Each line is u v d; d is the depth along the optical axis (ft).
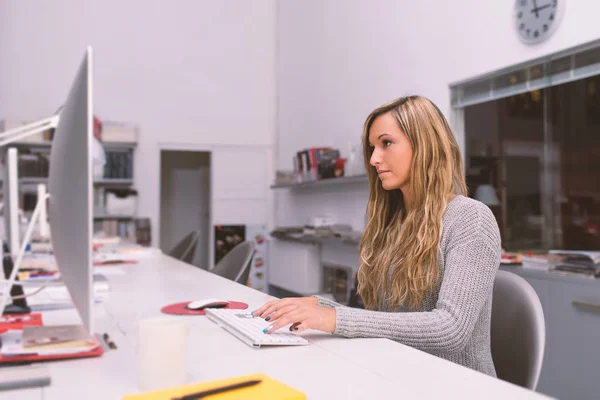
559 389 8.69
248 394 2.41
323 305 4.19
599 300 8.04
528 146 12.79
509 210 12.70
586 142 11.92
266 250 22.24
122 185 20.17
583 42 9.25
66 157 3.08
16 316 4.35
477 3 11.70
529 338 3.75
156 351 2.59
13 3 19.07
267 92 22.54
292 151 20.99
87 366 2.99
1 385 2.59
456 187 4.49
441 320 3.65
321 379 2.78
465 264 3.84
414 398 2.50
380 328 3.66
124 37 20.52
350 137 17.03
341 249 16.90
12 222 7.13
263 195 22.35
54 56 19.51
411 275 4.17
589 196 11.93
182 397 2.32
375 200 4.92
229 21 22.04
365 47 16.14
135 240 19.04
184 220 22.06
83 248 2.69
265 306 3.83
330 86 18.19
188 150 21.31
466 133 12.69
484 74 11.52
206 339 3.69
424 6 13.46
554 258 9.07
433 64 13.15
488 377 2.82
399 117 4.36
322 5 18.75
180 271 7.75
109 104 20.25
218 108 21.79
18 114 19.01
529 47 10.38
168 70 21.09
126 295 5.57
